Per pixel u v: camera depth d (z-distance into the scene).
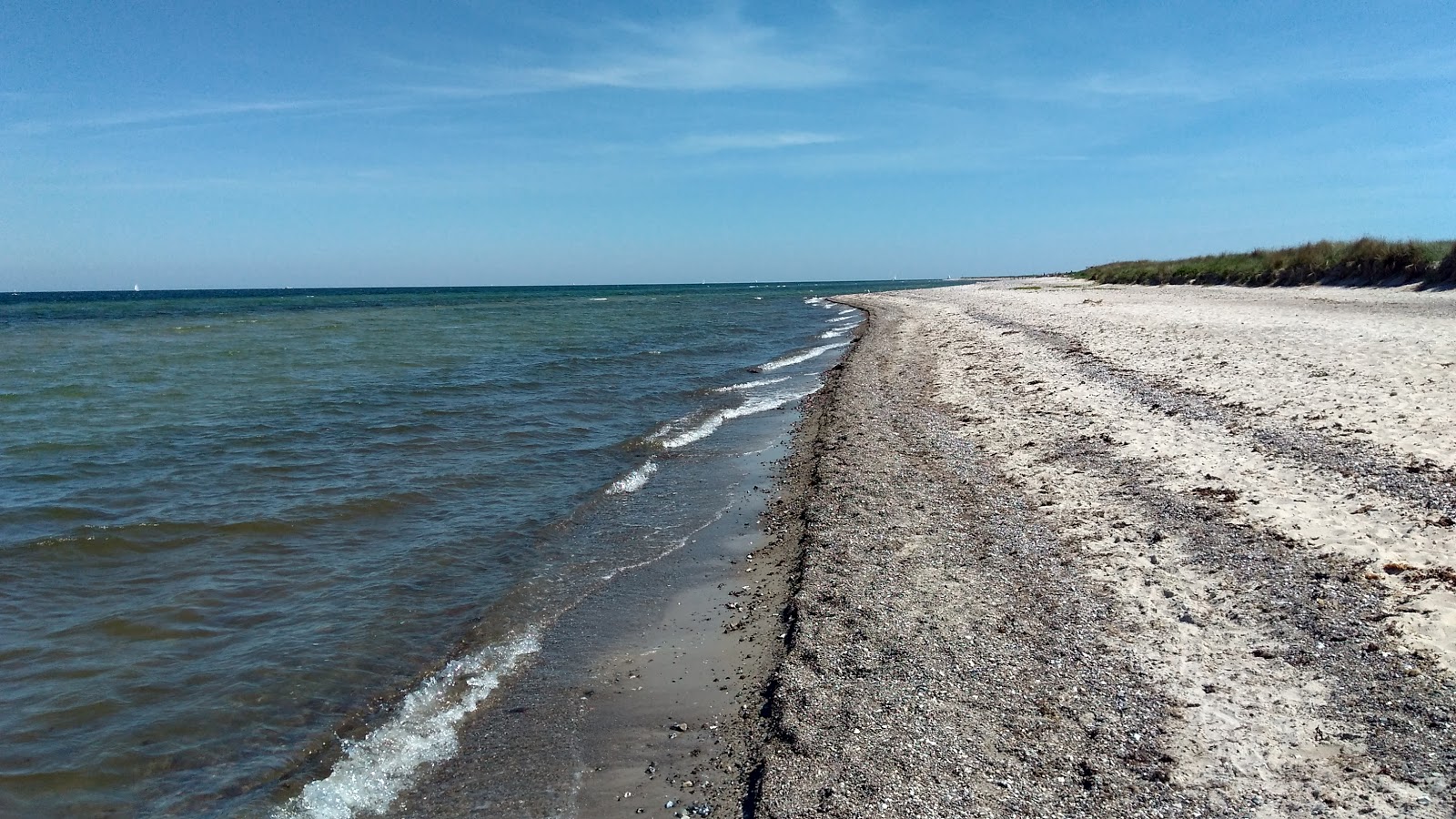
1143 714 5.49
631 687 6.82
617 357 31.62
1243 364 15.25
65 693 6.75
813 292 149.75
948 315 39.41
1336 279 29.33
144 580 9.12
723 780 5.38
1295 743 5.05
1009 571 8.05
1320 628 6.25
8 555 9.70
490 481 13.22
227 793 5.57
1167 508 9.05
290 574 9.34
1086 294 44.16
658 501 12.15
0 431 16.58
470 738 6.21
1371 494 8.38
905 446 13.37
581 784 5.52
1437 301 21.56
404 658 7.45
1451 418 10.14
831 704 5.89
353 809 5.41
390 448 15.41
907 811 4.69
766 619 7.84
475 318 61.19
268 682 6.98
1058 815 4.59
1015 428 13.61
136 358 30.88
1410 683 5.43
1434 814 4.32
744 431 16.97
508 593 8.86
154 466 13.91
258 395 21.42
